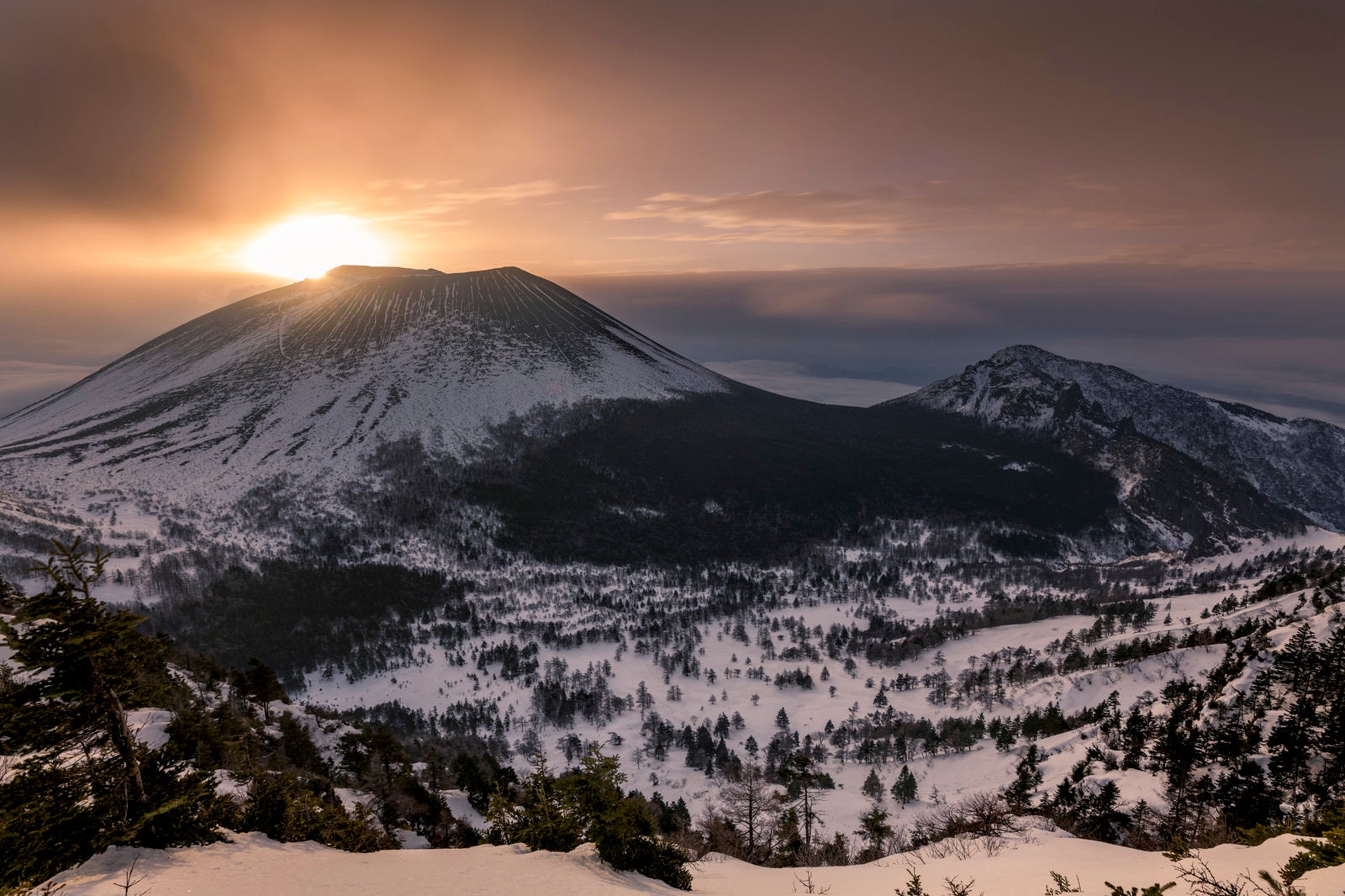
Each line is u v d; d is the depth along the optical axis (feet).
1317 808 150.10
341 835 68.44
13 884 43.04
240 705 232.32
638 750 554.46
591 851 60.80
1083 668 551.18
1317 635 285.84
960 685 632.38
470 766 208.23
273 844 57.06
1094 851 65.16
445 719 606.55
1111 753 270.87
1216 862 45.70
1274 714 225.35
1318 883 34.81
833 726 602.44
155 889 42.63
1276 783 173.88
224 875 46.68
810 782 168.96
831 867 74.23
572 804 64.03
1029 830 84.28
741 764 471.62
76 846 46.34
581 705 640.99
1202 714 252.62
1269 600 530.27
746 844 148.15
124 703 51.93
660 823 181.88
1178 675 426.51
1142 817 148.15
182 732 105.50
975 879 57.77
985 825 90.07
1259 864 43.19
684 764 519.19
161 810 48.62
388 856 55.98
